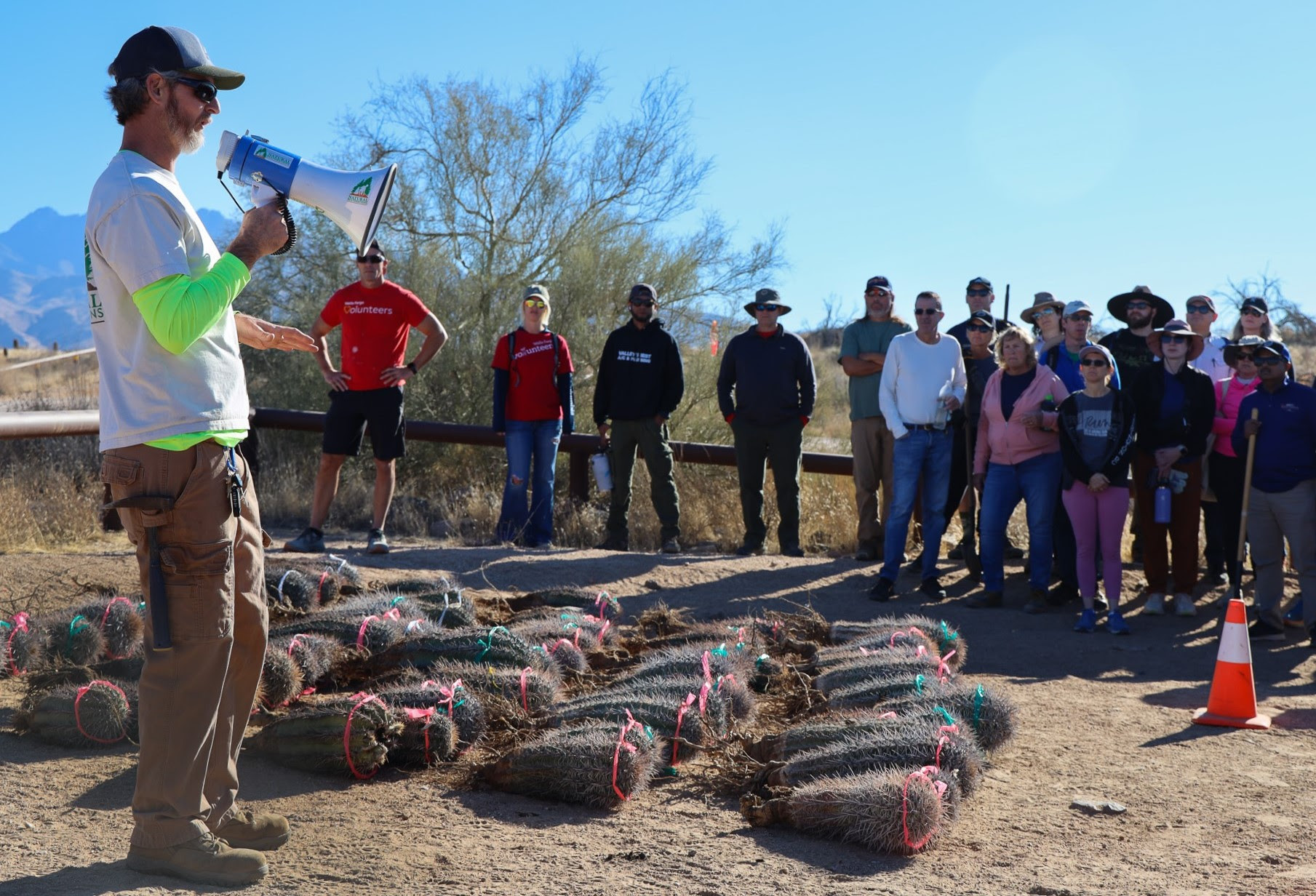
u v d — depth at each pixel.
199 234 3.33
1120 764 5.21
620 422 10.80
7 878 3.25
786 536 10.70
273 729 4.61
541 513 10.70
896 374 9.24
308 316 15.83
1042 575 8.95
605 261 16.55
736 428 10.67
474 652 5.61
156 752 3.28
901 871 3.76
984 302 10.62
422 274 16.16
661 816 4.27
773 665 6.23
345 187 3.51
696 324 17.08
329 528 11.96
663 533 10.95
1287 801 4.71
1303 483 8.16
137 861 3.31
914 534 11.15
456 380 15.74
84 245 3.31
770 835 4.09
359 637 6.07
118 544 9.75
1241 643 6.08
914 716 4.77
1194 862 3.94
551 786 4.35
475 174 16.97
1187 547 8.87
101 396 3.29
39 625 5.80
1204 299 10.21
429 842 3.82
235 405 3.38
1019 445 8.90
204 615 3.27
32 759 4.50
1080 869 3.84
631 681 5.69
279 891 3.31
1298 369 19.89
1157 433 8.79
